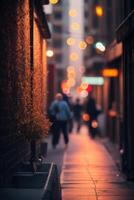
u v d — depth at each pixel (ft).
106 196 40.91
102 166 59.00
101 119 105.81
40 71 45.03
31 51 39.55
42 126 33.50
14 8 31.78
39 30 51.96
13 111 31.01
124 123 52.47
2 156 28.09
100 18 115.34
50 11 85.20
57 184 33.06
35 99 38.55
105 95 106.11
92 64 134.31
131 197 40.55
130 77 50.75
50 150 77.66
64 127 83.56
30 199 24.84
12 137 31.37
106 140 97.71
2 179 28.07
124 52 52.31
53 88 106.52
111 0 98.63
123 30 49.44
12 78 30.58
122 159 52.90
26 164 34.42
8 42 29.37
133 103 49.98
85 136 110.93
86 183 47.24
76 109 123.44
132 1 49.93
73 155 70.54
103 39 112.78
